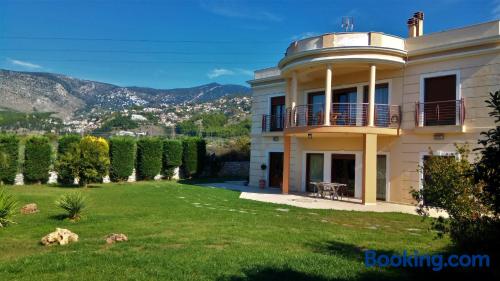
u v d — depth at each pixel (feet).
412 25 54.90
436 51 46.60
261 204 44.24
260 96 71.31
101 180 70.79
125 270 17.44
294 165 63.57
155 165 80.69
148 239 23.93
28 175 65.31
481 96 42.86
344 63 49.67
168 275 16.84
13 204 29.84
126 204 41.19
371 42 48.78
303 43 52.54
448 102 45.47
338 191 55.26
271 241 24.21
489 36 42.34
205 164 93.25
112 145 74.28
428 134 46.78
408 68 49.57
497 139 10.73
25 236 24.97
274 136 67.92
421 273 17.65
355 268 18.29
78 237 24.63
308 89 62.03
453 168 18.89
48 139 67.92
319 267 18.28
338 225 31.71
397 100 50.52
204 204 42.80
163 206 40.04
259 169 70.44
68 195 33.01
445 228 18.71
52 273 17.11
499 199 10.98
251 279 16.47
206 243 23.15
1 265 17.99
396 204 47.98
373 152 48.57
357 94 55.11
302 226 30.17
